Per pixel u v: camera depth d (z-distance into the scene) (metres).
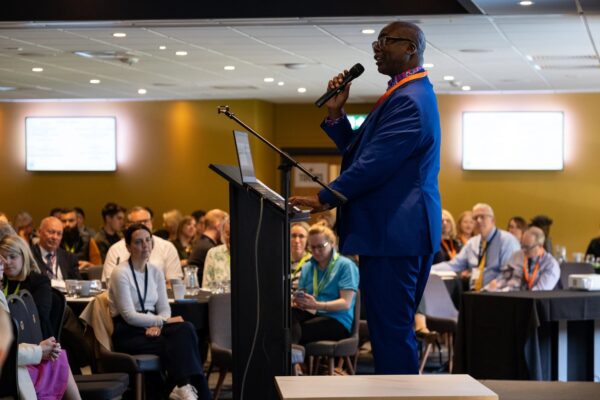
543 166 15.83
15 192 16.98
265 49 11.02
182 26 9.52
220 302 6.85
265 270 3.83
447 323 8.33
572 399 3.47
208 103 16.53
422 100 3.44
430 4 9.02
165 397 6.34
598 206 15.71
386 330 3.52
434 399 2.53
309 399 2.51
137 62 12.13
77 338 6.32
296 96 16.02
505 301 6.52
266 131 16.75
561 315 6.45
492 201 16.02
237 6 9.10
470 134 15.98
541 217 12.21
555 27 9.73
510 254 9.23
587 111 15.70
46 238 8.53
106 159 16.80
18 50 11.12
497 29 9.82
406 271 3.50
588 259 12.86
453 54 11.56
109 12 9.19
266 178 16.73
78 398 4.92
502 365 6.54
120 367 6.14
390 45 3.50
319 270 7.34
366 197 3.50
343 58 11.67
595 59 11.99
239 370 3.87
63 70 12.96
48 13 9.20
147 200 16.75
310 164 16.97
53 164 16.89
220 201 16.53
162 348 6.26
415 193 3.47
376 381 2.76
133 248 6.43
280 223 3.79
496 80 14.23
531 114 15.82
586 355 6.87
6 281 5.15
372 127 3.50
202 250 9.37
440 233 3.55
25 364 4.54
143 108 16.73
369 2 9.00
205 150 16.56
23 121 16.91
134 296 6.40
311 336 7.08
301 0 9.03
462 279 9.48
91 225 16.91
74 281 7.13
